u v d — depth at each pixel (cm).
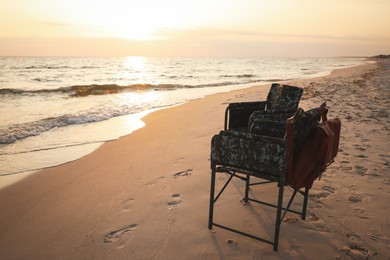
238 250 266
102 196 396
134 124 882
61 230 318
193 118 924
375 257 255
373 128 686
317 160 256
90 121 930
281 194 250
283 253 261
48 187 439
